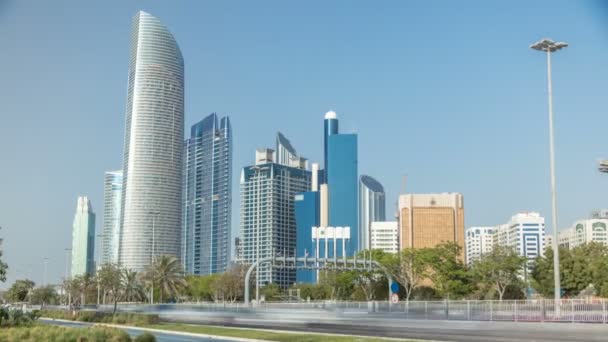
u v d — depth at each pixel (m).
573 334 42.69
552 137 55.25
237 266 167.12
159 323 72.94
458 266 114.31
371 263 96.62
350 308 83.75
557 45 56.22
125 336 37.66
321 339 42.03
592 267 97.69
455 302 65.75
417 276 116.81
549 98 55.84
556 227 54.12
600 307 52.25
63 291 185.50
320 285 162.62
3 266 60.84
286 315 75.38
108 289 132.50
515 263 103.56
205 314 83.00
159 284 137.12
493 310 60.47
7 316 58.31
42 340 37.69
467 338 41.84
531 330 47.12
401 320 59.12
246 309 82.56
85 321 81.38
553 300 54.84
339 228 110.81
